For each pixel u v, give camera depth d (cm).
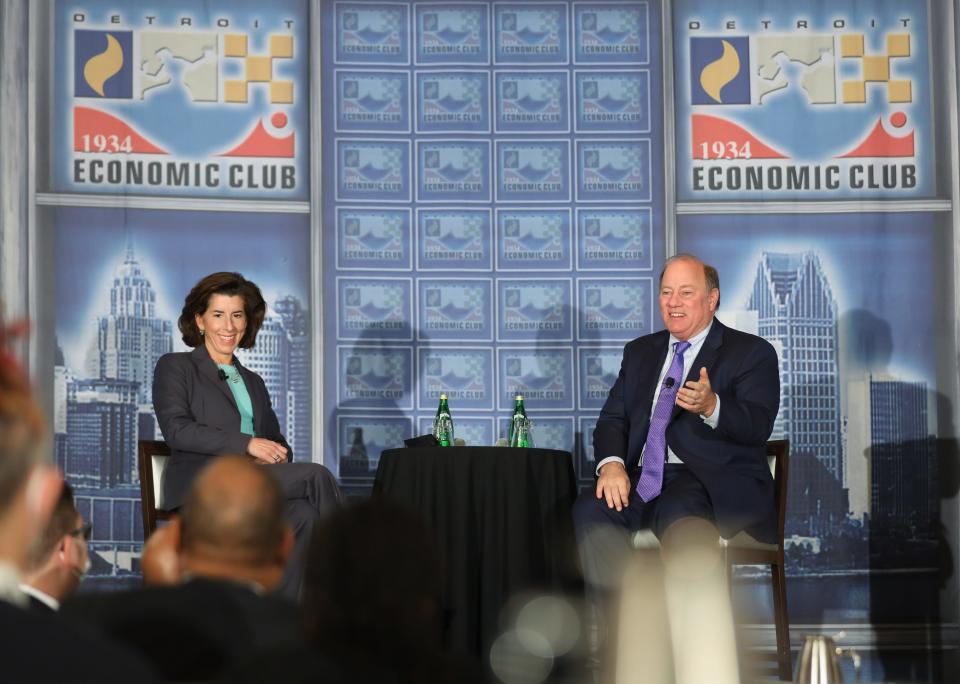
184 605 317
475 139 1154
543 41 1158
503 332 1145
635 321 1145
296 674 264
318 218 1143
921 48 1136
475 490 880
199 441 905
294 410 1130
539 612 873
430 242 1151
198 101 1134
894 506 1104
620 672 849
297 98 1146
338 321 1138
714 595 851
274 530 343
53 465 1090
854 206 1134
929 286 1126
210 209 1131
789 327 1128
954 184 1129
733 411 841
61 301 1102
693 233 1145
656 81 1152
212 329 955
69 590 484
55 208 1105
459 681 272
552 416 1138
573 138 1155
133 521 1098
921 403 1115
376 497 293
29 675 229
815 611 1093
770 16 1149
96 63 1120
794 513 1105
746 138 1145
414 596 276
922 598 1093
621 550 852
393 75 1156
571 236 1152
